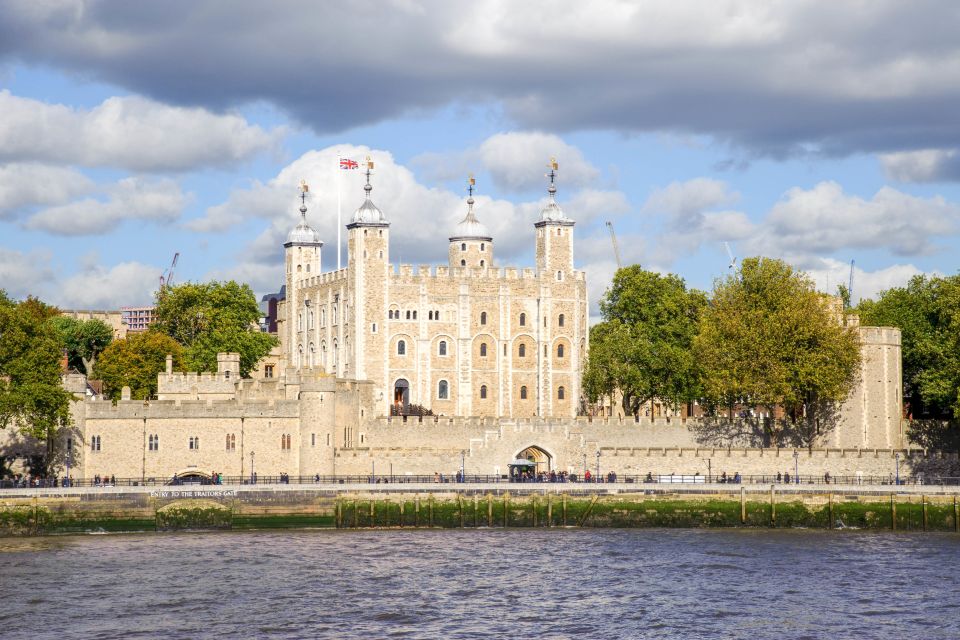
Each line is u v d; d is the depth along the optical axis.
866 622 100.69
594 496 148.12
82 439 157.88
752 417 177.38
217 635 96.88
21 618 100.94
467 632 97.94
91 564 120.88
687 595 108.75
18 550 128.62
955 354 164.62
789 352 167.12
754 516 147.75
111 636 96.44
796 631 98.25
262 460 160.38
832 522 146.88
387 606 105.06
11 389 146.25
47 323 161.25
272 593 109.06
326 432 162.12
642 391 187.88
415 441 173.38
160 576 115.44
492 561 122.81
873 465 164.75
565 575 116.38
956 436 175.75
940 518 144.75
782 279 174.00
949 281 178.50
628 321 198.12
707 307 187.75
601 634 97.38
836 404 174.62
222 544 132.62
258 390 168.50
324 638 96.38
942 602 106.44
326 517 145.62
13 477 154.38
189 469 159.12
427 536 139.25
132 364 188.62
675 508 148.00
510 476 161.12
